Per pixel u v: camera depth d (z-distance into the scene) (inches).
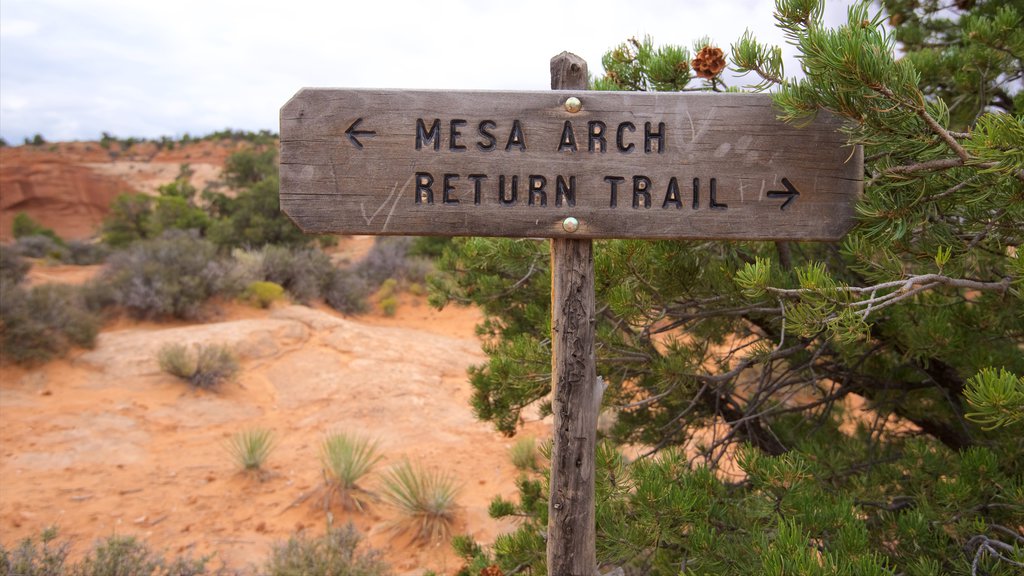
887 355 145.4
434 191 73.2
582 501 76.4
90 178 2888.8
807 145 73.3
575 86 74.9
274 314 540.7
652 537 93.3
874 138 70.1
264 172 1674.5
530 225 73.2
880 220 74.2
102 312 489.7
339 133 73.1
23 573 169.5
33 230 1674.5
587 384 76.2
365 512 259.9
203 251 573.3
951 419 142.6
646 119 73.0
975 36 146.1
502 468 305.1
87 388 365.1
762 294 81.4
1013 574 85.7
